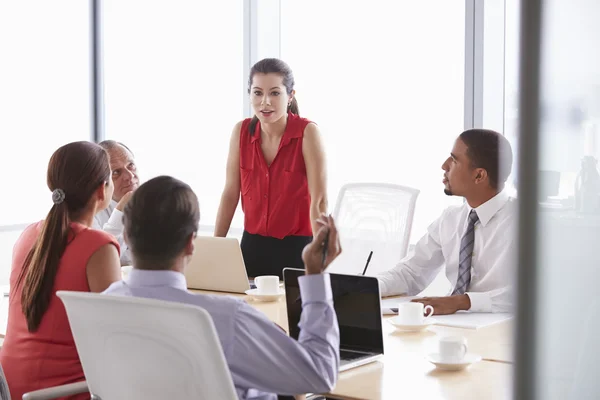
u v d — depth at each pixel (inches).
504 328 97.3
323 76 201.5
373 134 195.5
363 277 85.0
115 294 64.3
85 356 65.7
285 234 144.0
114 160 139.4
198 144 225.9
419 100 188.9
